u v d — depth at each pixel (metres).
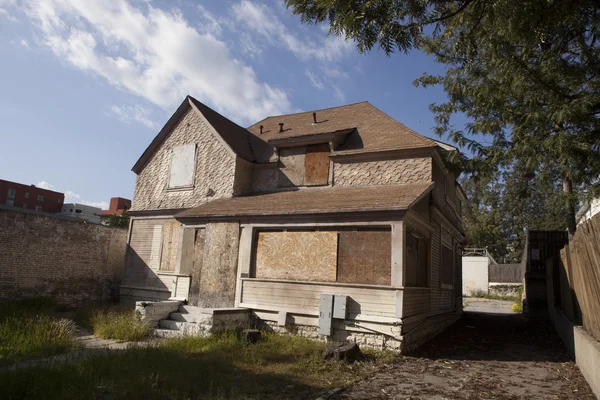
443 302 15.55
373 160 14.04
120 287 17.66
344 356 8.81
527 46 8.48
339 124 16.69
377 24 6.64
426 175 13.07
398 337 10.08
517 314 22.17
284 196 14.48
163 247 16.91
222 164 16.23
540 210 41.06
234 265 13.16
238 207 13.97
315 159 15.18
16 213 15.16
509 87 10.73
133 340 10.64
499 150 11.97
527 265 20.33
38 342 8.70
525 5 6.89
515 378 8.12
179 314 12.33
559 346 12.17
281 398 6.18
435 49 11.87
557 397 6.79
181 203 16.94
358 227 11.33
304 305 11.57
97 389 5.88
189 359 8.03
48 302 15.41
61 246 16.69
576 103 8.33
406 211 10.57
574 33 8.82
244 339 10.27
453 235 18.41
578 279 9.30
